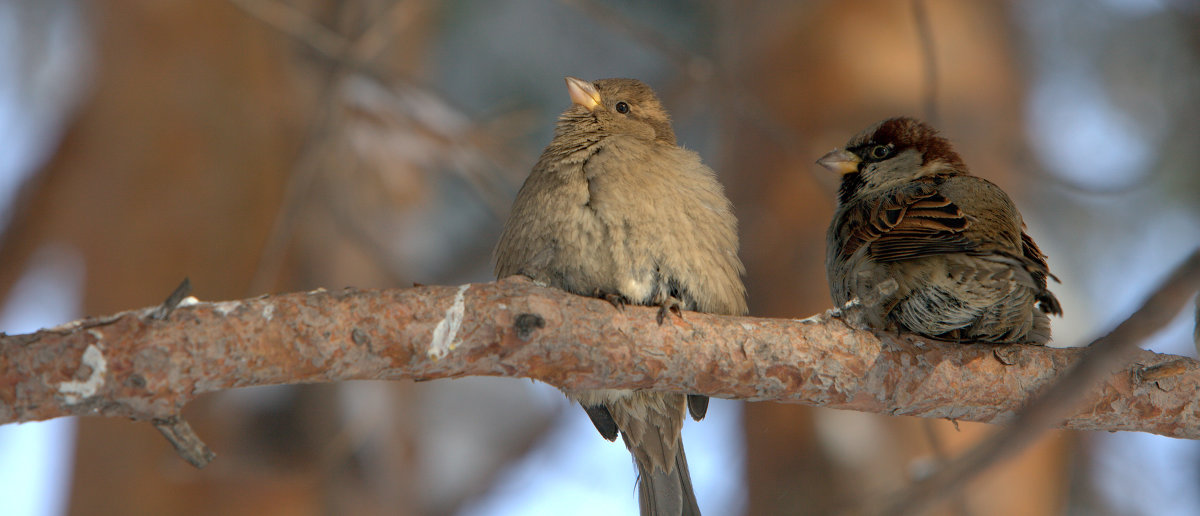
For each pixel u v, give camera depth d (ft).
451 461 50.67
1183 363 21.68
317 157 34.96
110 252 41.37
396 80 40.70
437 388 51.13
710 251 26.11
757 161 41.65
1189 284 13.83
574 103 32.32
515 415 52.49
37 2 50.52
